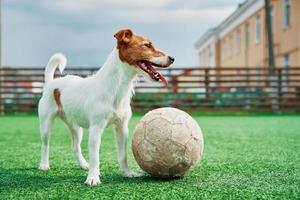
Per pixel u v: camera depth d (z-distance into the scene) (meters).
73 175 2.08
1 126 4.44
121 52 1.89
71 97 2.02
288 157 2.50
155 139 1.87
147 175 2.04
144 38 1.90
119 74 1.91
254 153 2.63
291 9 9.08
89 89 1.95
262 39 10.98
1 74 6.91
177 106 6.83
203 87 6.98
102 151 2.71
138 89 6.79
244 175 2.04
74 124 2.10
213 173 2.08
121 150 2.03
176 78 6.96
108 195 1.74
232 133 3.73
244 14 12.65
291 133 3.72
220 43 16.52
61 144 3.00
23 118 5.72
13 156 2.56
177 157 1.87
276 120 5.34
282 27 9.59
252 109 6.83
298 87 7.02
